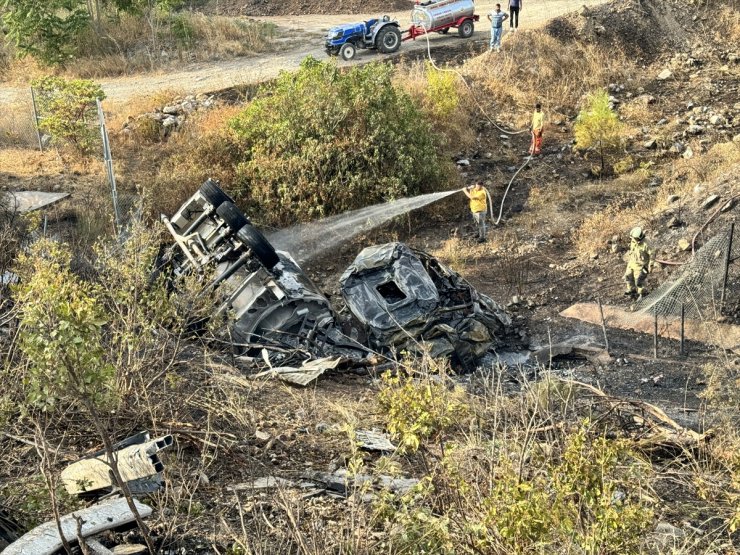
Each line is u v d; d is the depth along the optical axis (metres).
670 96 23.08
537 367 11.34
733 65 24.50
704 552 5.79
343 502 6.27
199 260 11.58
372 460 7.19
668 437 8.20
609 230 16.66
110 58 26.16
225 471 6.70
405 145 18.39
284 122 18.05
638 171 19.28
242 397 7.95
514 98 22.67
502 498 4.97
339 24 30.14
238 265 11.01
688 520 6.68
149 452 5.79
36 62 26.75
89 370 4.72
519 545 4.80
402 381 7.79
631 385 11.45
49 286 4.85
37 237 10.91
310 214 17.44
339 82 18.73
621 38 24.89
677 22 25.86
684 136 20.97
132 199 16.97
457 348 11.66
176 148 19.56
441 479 5.74
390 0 32.53
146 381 7.48
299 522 5.64
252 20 29.55
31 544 5.12
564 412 7.48
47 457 5.25
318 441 7.57
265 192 17.53
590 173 20.03
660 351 12.68
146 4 27.70
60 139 19.86
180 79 24.62
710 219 15.41
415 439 5.52
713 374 9.92
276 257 11.17
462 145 21.03
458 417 6.62
